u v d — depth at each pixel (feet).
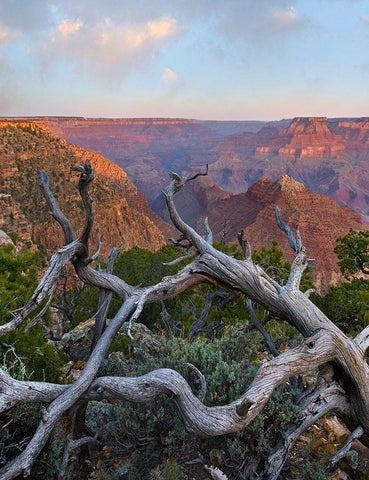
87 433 22.81
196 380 23.43
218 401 22.91
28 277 39.01
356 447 25.17
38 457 19.79
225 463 21.39
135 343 31.22
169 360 24.98
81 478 20.90
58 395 19.08
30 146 367.04
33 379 24.89
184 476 21.09
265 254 55.93
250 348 27.76
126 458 22.12
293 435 21.80
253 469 21.42
